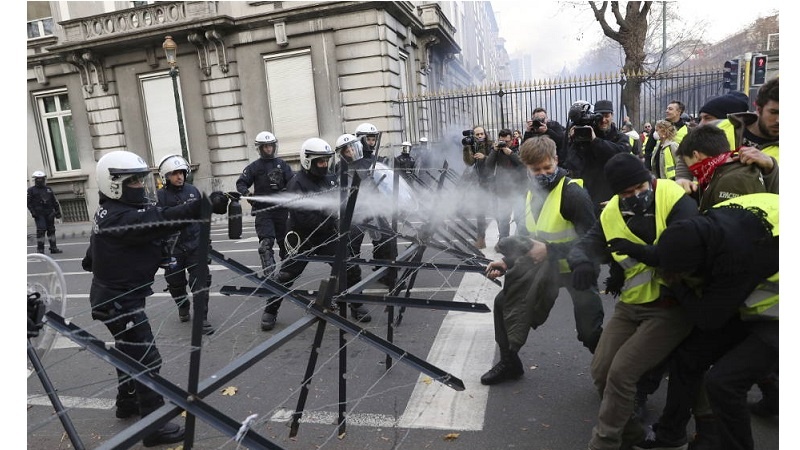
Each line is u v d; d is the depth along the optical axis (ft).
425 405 9.66
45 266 8.45
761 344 6.09
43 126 52.42
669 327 6.78
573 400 9.49
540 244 8.64
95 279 8.80
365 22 41.50
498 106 49.57
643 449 7.84
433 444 8.40
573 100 43.29
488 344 12.27
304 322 7.29
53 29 49.01
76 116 50.72
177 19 44.32
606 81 41.60
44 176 33.35
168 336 14.69
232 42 44.21
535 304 8.86
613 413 6.90
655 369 8.09
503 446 8.21
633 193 6.88
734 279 5.95
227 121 45.55
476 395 9.89
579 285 7.19
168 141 47.70
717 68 40.68
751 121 8.48
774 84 7.69
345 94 42.91
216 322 15.69
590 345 8.97
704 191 7.68
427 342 12.69
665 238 6.20
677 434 7.63
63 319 5.64
